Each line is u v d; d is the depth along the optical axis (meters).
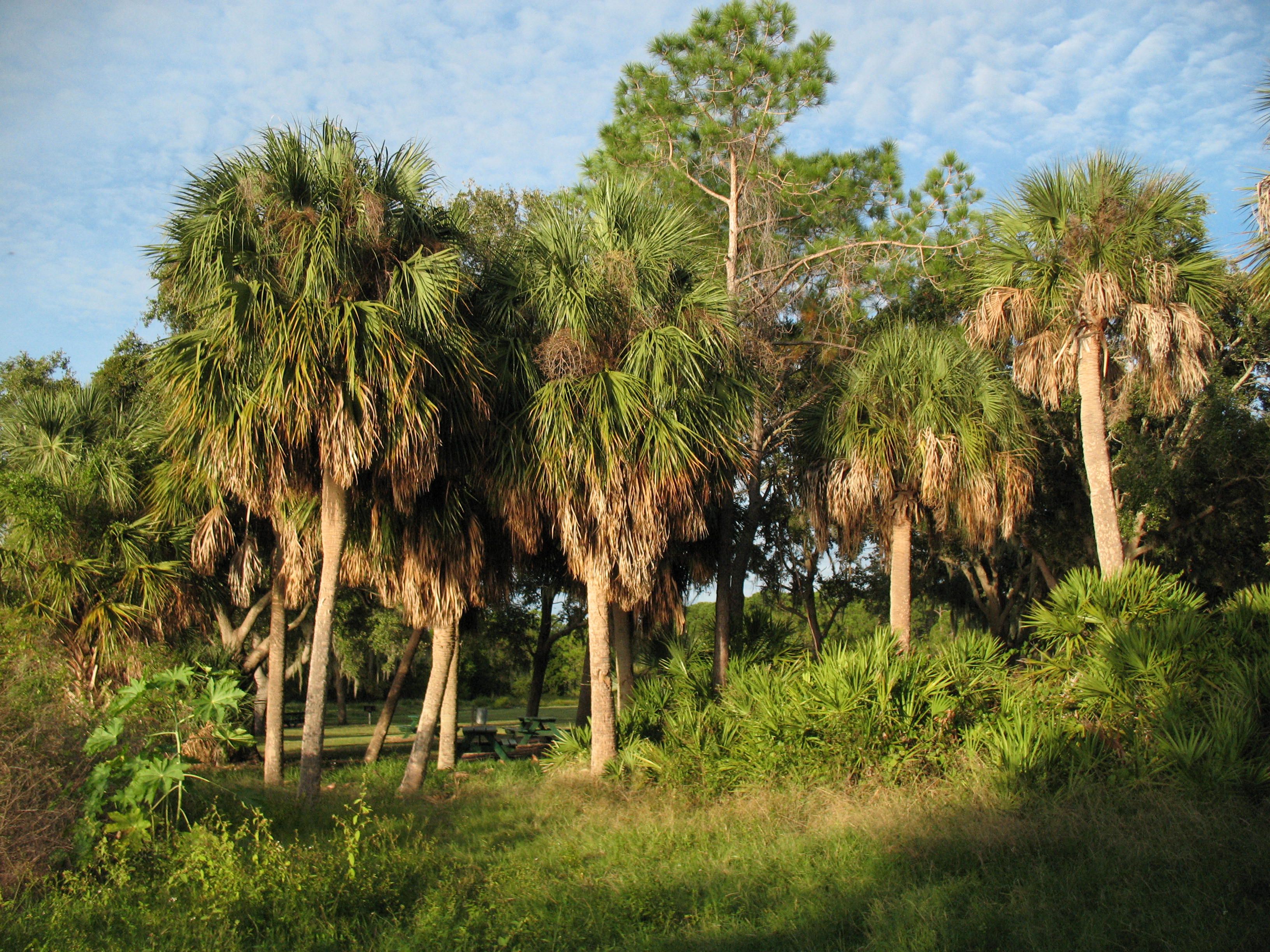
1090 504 19.03
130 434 15.00
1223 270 11.27
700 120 15.91
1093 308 10.86
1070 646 9.50
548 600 21.09
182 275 10.39
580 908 5.84
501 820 9.12
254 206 9.91
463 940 5.18
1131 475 17.34
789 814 8.08
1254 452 17.30
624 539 10.88
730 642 14.86
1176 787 6.95
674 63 15.57
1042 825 6.57
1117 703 8.29
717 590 14.41
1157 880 5.45
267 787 11.67
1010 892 5.48
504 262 11.70
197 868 6.15
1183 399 17.36
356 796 10.70
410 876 6.49
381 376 9.52
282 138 10.14
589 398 10.70
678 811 8.84
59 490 13.92
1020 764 7.59
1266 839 5.76
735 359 12.38
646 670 20.19
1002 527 13.12
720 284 11.91
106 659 13.54
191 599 15.26
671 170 16.14
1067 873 5.71
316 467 10.79
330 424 9.54
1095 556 19.53
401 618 26.39
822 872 6.41
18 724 6.93
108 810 7.25
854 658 9.55
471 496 12.09
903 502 12.88
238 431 9.63
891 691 9.08
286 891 5.82
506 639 25.77
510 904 6.00
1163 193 10.91
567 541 11.15
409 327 10.09
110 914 5.73
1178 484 17.53
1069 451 18.66
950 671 9.54
